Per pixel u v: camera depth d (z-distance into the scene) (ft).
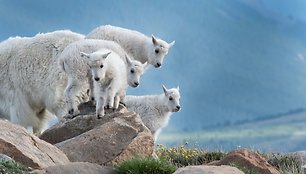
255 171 149.38
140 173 136.15
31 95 194.90
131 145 156.15
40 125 200.44
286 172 158.20
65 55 173.17
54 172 128.88
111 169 136.77
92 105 173.68
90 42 175.73
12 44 198.29
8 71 196.13
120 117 164.04
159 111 200.34
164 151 188.96
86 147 153.89
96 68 161.99
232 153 156.87
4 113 198.90
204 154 183.01
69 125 166.81
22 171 126.93
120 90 169.27
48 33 198.49
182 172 129.80
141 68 179.73
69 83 172.14
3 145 132.87
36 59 193.88
